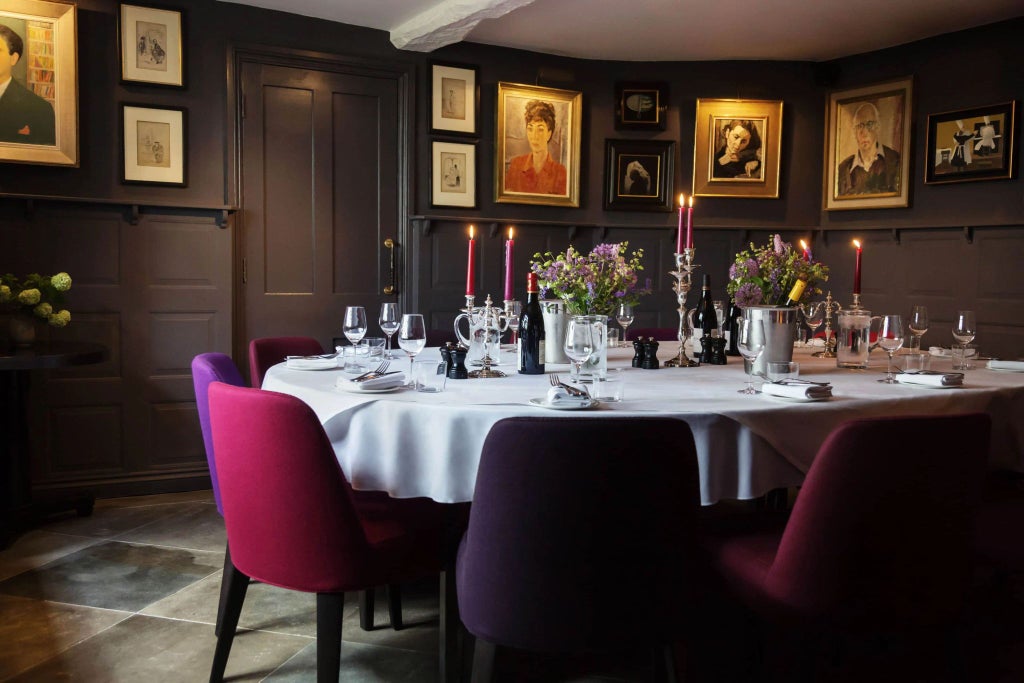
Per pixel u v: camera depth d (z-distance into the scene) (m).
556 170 5.66
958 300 5.25
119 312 4.34
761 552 1.90
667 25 5.04
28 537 3.62
